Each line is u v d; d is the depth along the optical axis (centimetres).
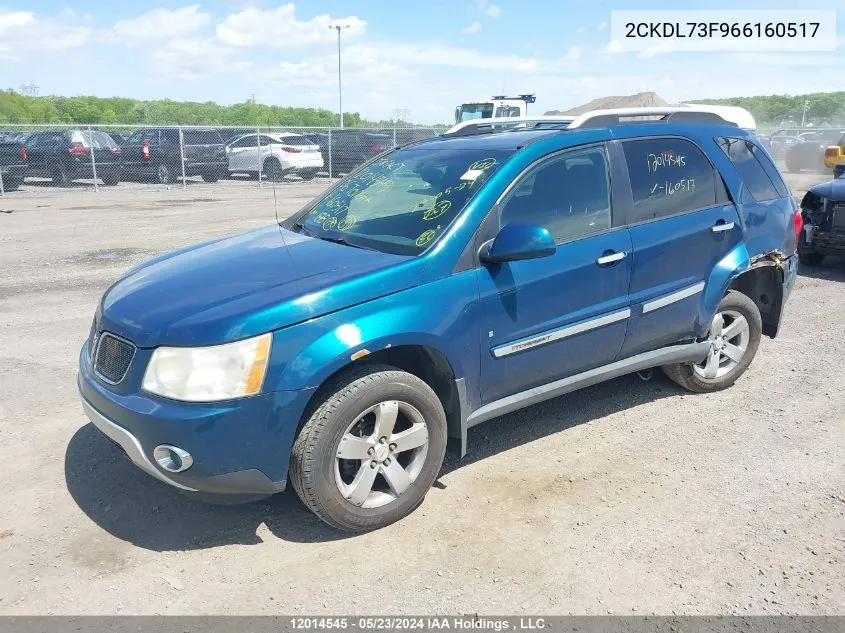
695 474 390
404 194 402
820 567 310
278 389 300
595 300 399
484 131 491
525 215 375
